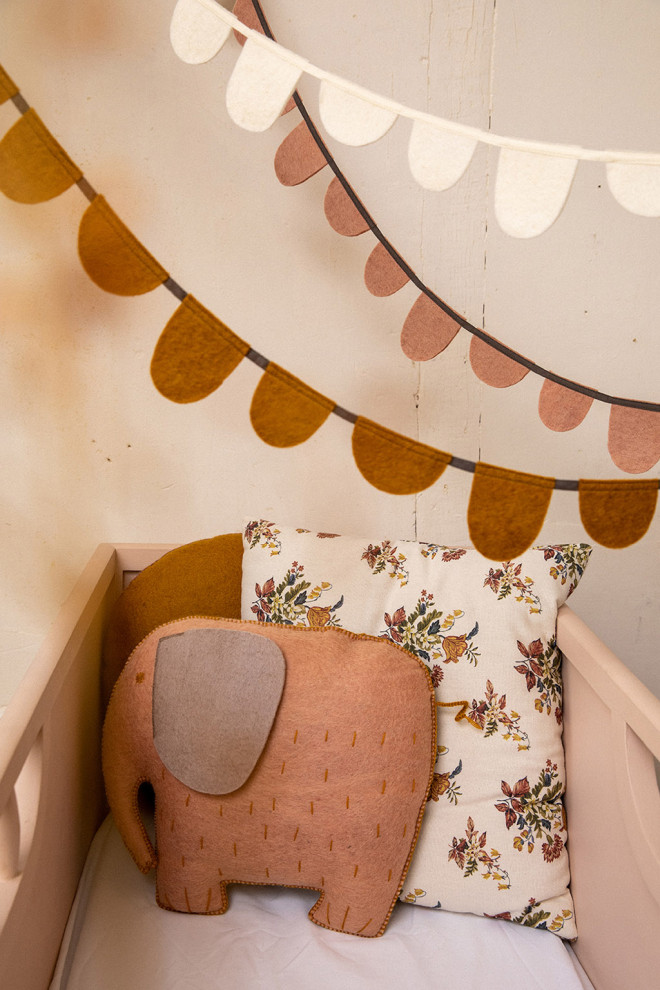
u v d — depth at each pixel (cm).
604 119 114
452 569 102
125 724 93
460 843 92
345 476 130
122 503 129
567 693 99
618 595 133
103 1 109
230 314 122
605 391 125
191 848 89
